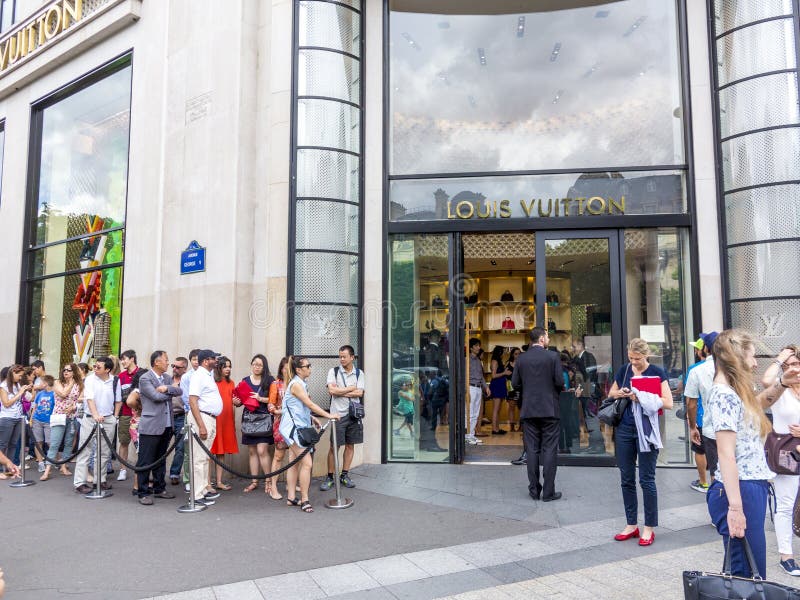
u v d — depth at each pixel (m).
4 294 13.48
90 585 4.25
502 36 9.22
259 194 8.80
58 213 12.66
